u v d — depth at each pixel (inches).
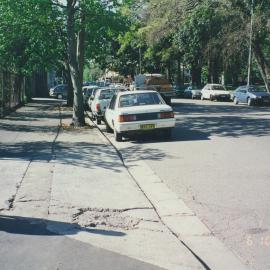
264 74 1609.3
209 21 1603.1
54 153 518.9
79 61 895.7
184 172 411.2
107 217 287.6
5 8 797.9
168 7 1573.6
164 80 1494.8
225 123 821.9
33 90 2374.5
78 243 242.4
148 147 567.2
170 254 227.5
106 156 500.7
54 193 339.6
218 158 470.6
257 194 327.3
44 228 265.7
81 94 830.5
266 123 797.9
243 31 1518.2
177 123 854.5
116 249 234.2
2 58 1338.6
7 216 287.0
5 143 605.0
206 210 296.4
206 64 2369.6
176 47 2038.6
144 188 362.3
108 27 851.4
